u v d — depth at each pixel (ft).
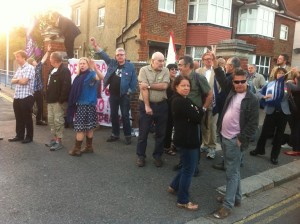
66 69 20.63
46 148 21.44
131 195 15.44
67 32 29.55
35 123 28.37
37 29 32.81
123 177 17.44
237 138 13.99
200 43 59.16
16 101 22.06
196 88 17.76
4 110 35.17
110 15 61.05
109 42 61.46
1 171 17.26
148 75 18.61
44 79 27.71
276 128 21.33
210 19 60.13
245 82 13.87
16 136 22.79
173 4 56.54
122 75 22.52
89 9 69.46
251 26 72.54
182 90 13.76
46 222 12.69
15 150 20.74
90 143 20.85
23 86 21.80
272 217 14.78
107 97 27.02
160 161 19.26
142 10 52.21
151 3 52.80
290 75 22.53
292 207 15.98
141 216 13.69
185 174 14.35
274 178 18.88
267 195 17.33
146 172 18.31
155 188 16.38
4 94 49.26
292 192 17.94
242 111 13.69
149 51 54.65
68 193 15.20
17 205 13.82
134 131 25.79
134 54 54.34
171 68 20.43
